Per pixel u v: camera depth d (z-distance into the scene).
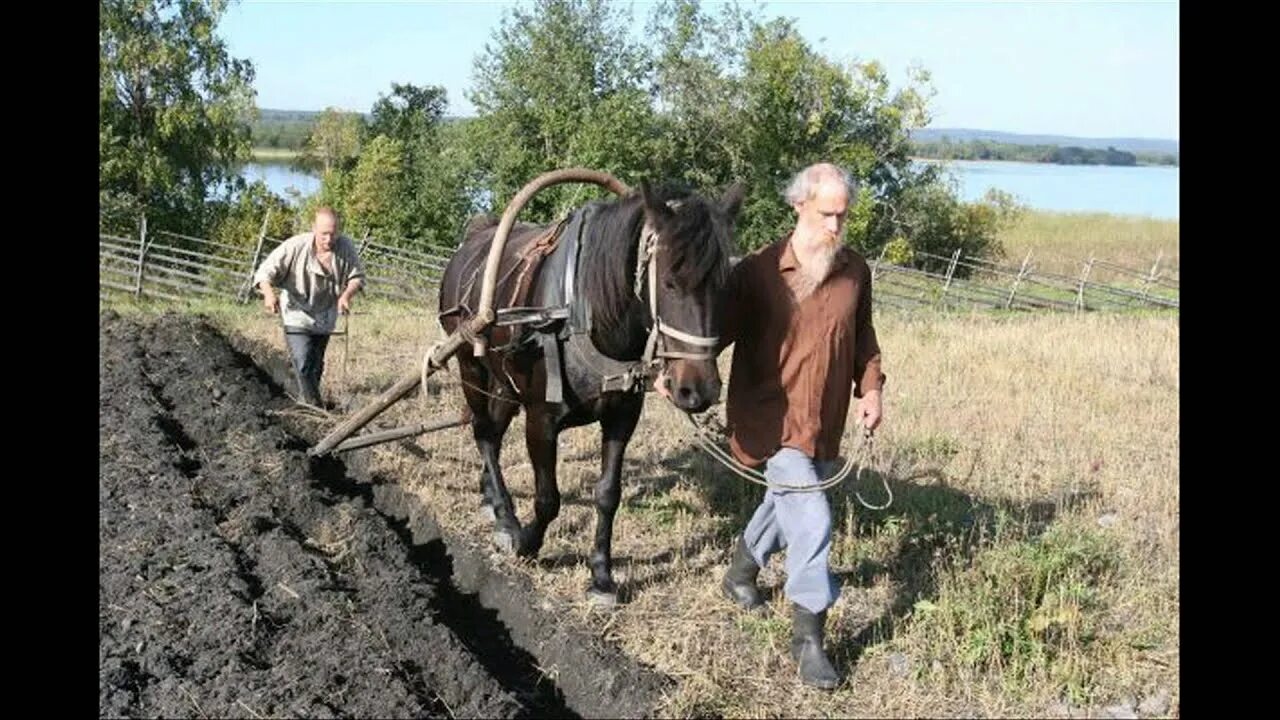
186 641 4.98
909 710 4.68
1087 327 15.95
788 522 4.79
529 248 5.70
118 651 4.88
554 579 5.98
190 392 9.20
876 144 29.61
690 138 28.44
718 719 4.64
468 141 27.17
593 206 5.29
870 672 5.00
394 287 20.56
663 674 4.95
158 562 5.79
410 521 7.19
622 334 4.98
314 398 9.12
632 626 5.41
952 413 9.93
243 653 4.88
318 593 5.45
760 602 5.55
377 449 8.20
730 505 7.16
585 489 7.41
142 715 4.43
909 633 5.26
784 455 4.81
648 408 9.55
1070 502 7.38
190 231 29.25
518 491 7.37
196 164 29.83
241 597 5.39
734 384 5.03
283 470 7.21
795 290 4.74
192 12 29.50
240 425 8.27
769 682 4.88
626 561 6.23
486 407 6.64
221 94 29.94
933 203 31.02
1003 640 5.08
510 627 5.80
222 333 12.93
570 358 5.21
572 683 5.13
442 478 7.71
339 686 4.65
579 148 25.58
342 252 8.94
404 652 5.12
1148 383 11.83
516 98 26.58
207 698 4.53
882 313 18.69
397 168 29.00
